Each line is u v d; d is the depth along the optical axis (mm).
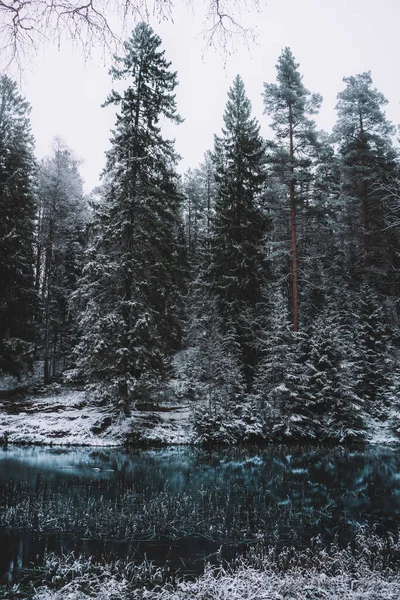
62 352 35531
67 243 34719
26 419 21844
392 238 33062
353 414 21156
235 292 26188
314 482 13133
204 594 5336
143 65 23469
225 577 5809
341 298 31203
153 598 5367
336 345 22609
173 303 24609
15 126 27703
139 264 21906
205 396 21531
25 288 27266
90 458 16469
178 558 6961
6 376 30562
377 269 30125
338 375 21781
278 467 15656
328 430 21297
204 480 13133
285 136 28797
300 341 24000
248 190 28578
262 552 7004
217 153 32188
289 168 27453
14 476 12906
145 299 22234
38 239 32844
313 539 7934
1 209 25344
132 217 22641
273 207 28000
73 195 34969
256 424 20859
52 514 9031
